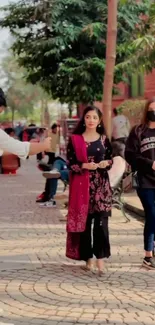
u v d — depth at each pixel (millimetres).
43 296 5066
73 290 5250
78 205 5805
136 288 5301
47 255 6656
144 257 6371
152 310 4660
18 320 4434
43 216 9609
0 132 4082
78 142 5789
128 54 14242
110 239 7539
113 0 9398
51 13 15789
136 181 6098
